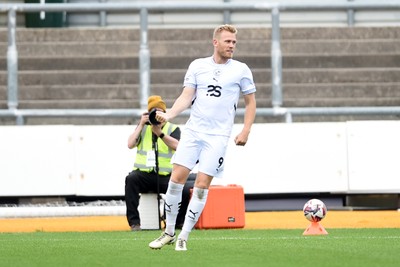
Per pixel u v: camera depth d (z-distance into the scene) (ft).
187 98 96.17
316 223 123.95
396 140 173.99
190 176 137.18
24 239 120.06
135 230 136.98
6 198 175.73
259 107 202.39
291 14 243.81
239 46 219.61
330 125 174.19
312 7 179.01
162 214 141.38
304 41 221.66
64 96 209.05
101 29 224.74
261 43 220.02
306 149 173.78
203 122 95.91
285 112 176.14
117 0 245.86
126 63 216.33
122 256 93.91
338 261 87.30
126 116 176.76
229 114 96.22
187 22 244.22
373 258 89.92
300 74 213.25
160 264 86.02
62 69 216.13
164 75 211.20
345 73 214.28
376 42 222.89
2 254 97.96
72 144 172.55
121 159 172.65
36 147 172.55
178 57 215.92
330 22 244.42
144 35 178.19
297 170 173.58
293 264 85.05
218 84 95.66
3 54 217.97
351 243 108.37
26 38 223.10
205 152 95.91
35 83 212.23
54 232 135.33
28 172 172.45
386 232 126.72
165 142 135.13
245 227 140.67
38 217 163.53
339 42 222.07
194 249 101.19
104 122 205.77
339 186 174.19
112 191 172.55
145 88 177.68
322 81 213.87
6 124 203.00
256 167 172.76
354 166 174.09
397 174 173.99
